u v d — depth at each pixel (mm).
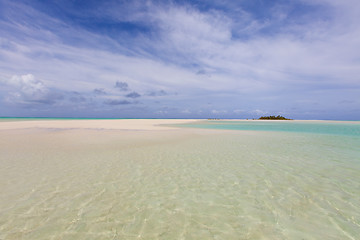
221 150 10359
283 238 3328
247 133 19781
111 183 5637
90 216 3924
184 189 5305
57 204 4359
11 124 30297
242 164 7680
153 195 4922
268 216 4016
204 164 7664
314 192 5117
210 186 5520
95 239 3238
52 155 8844
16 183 5473
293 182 5805
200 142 13094
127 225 3660
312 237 3350
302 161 8125
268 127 30797
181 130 23031
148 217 3945
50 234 3340
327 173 6578
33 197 4660
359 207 4348
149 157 8719
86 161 7902
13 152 9336
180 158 8578
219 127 30516
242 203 4555
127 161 7996
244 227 3643
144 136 16188
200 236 3373
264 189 5320
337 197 4828
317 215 4047
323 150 10430
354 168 7137
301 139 14828
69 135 16328
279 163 7828
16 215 3881
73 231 3438
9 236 3246
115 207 4301
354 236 3365
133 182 5746
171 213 4109
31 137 14719
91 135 16484
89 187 5320
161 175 6375
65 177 6031
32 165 7215
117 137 15328
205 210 4246
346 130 23969
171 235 3393
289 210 4246
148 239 3277
